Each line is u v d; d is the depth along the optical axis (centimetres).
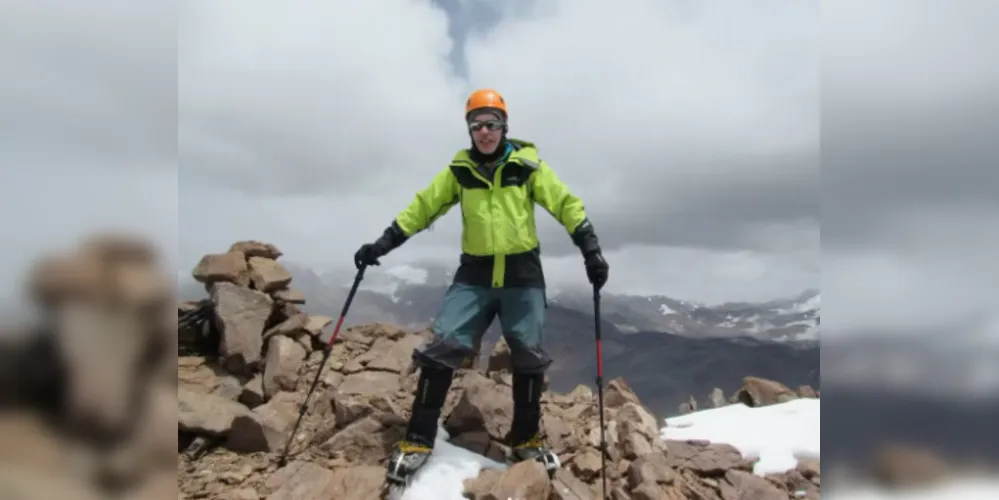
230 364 425
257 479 314
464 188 339
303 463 323
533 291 339
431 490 306
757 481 352
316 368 444
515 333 336
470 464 332
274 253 526
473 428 378
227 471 316
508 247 331
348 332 525
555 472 329
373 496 300
